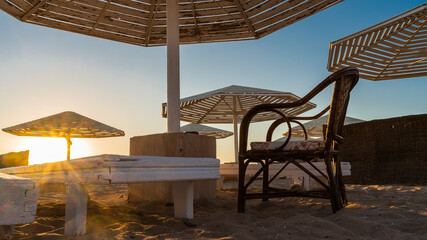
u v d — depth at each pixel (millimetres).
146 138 3631
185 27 5480
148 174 1789
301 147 2674
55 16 5066
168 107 3791
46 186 3686
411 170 6324
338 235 1898
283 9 4965
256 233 1997
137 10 5262
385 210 2508
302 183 4535
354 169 7184
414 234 1854
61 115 8203
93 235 1906
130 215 2650
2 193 1231
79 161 1773
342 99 2553
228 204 3363
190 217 2455
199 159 2129
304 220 2227
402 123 6605
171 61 3867
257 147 2777
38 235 1937
